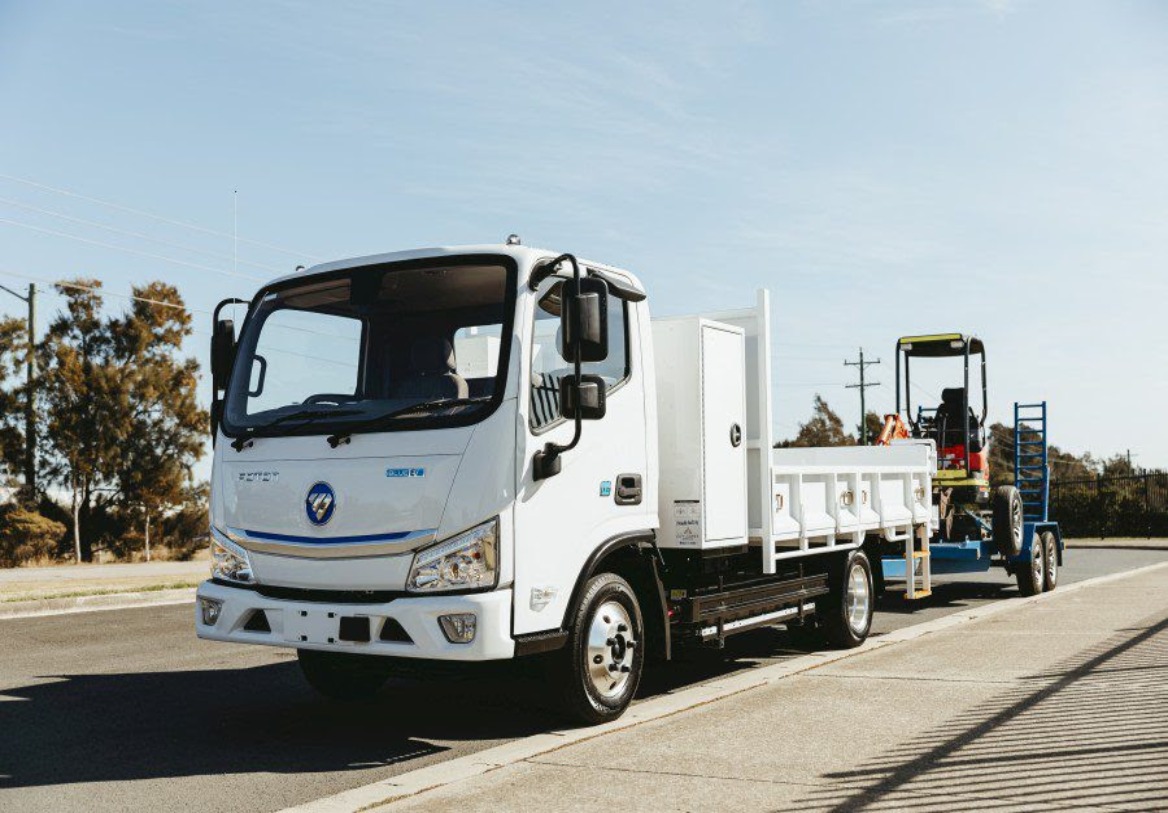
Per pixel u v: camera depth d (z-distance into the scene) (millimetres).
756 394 8008
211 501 6410
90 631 11742
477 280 6043
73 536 29250
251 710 7164
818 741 5766
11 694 7805
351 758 5793
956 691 7160
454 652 5461
